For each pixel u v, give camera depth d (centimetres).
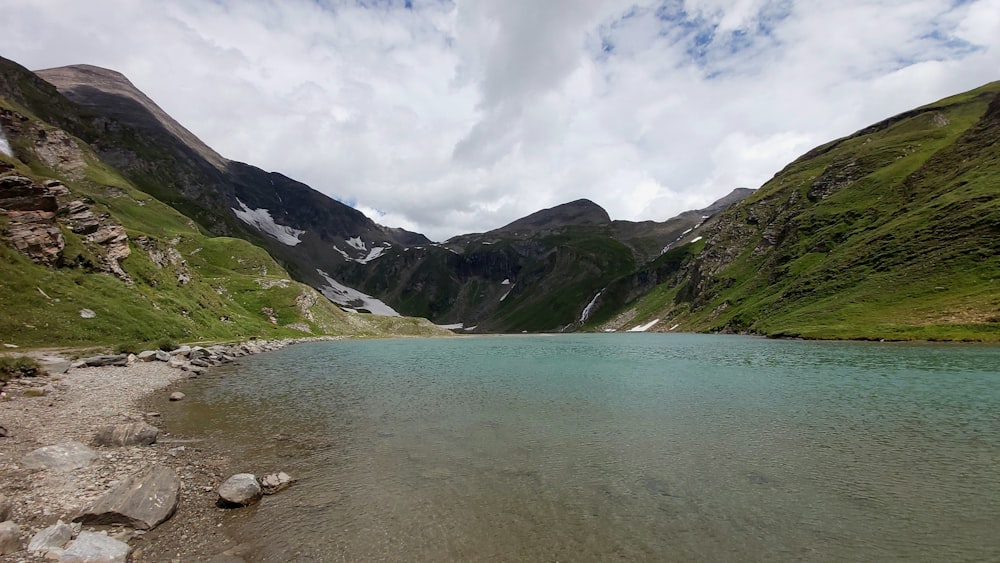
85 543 1188
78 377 3731
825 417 2802
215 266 18238
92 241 7188
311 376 4862
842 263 13562
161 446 2172
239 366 5728
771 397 3478
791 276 16450
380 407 3170
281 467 1939
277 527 1412
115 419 2603
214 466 1936
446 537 1358
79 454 1852
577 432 2502
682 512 1527
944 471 1872
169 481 1603
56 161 19900
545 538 1354
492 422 2733
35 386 3191
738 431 2503
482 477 1839
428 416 2889
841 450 2153
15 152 18312
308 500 1612
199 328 7850
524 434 2462
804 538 1354
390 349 10275
